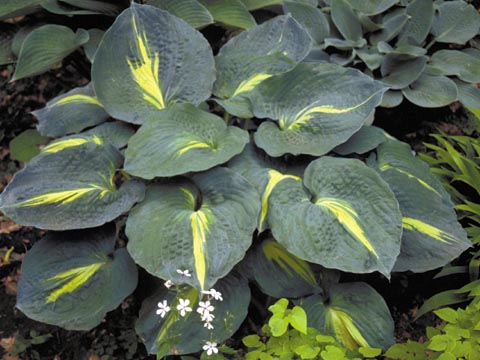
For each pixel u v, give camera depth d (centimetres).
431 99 132
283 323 78
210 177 94
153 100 105
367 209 89
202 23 130
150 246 85
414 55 133
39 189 92
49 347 107
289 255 95
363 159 107
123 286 90
